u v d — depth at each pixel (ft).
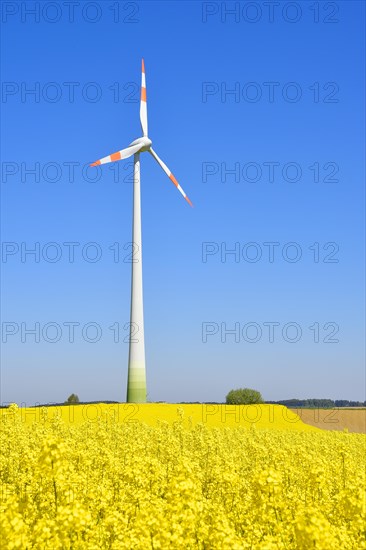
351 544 42.19
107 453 65.77
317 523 33.37
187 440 94.68
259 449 82.89
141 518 37.65
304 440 127.34
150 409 188.85
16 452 73.15
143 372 197.47
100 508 48.24
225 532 36.88
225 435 125.59
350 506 42.96
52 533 35.88
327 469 56.08
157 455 77.87
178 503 38.22
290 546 39.81
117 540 38.32
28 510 47.24
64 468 40.50
